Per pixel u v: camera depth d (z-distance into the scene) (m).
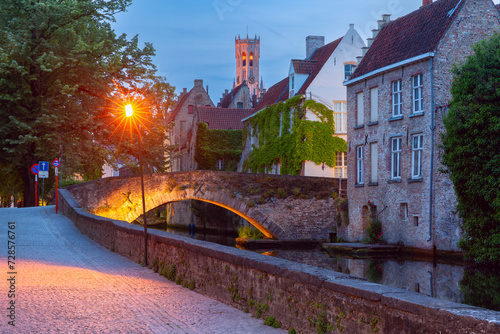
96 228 21.50
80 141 39.62
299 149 44.09
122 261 16.58
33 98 38.50
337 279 7.41
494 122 23.77
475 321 5.15
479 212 25.25
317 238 41.19
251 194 40.72
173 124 44.62
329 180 41.91
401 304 6.04
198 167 60.59
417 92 31.47
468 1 30.70
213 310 9.82
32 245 19.41
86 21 41.12
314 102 44.25
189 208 64.56
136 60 44.41
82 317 8.79
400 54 33.09
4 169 38.84
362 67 37.25
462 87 25.19
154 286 12.27
